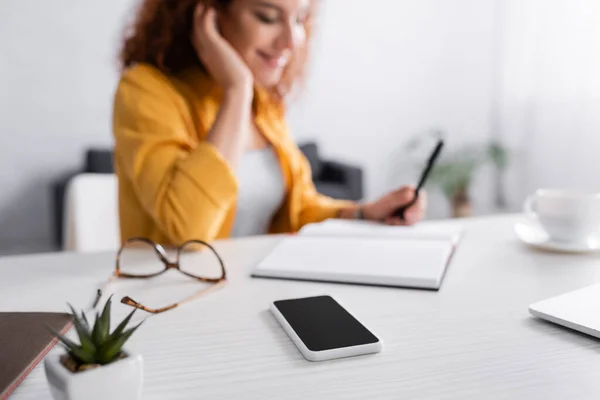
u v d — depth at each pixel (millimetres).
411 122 4242
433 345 467
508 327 506
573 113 3357
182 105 1060
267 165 1230
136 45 1138
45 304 582
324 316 517
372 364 431
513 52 3928
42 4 3070
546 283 644
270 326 514
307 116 3898
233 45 1109
